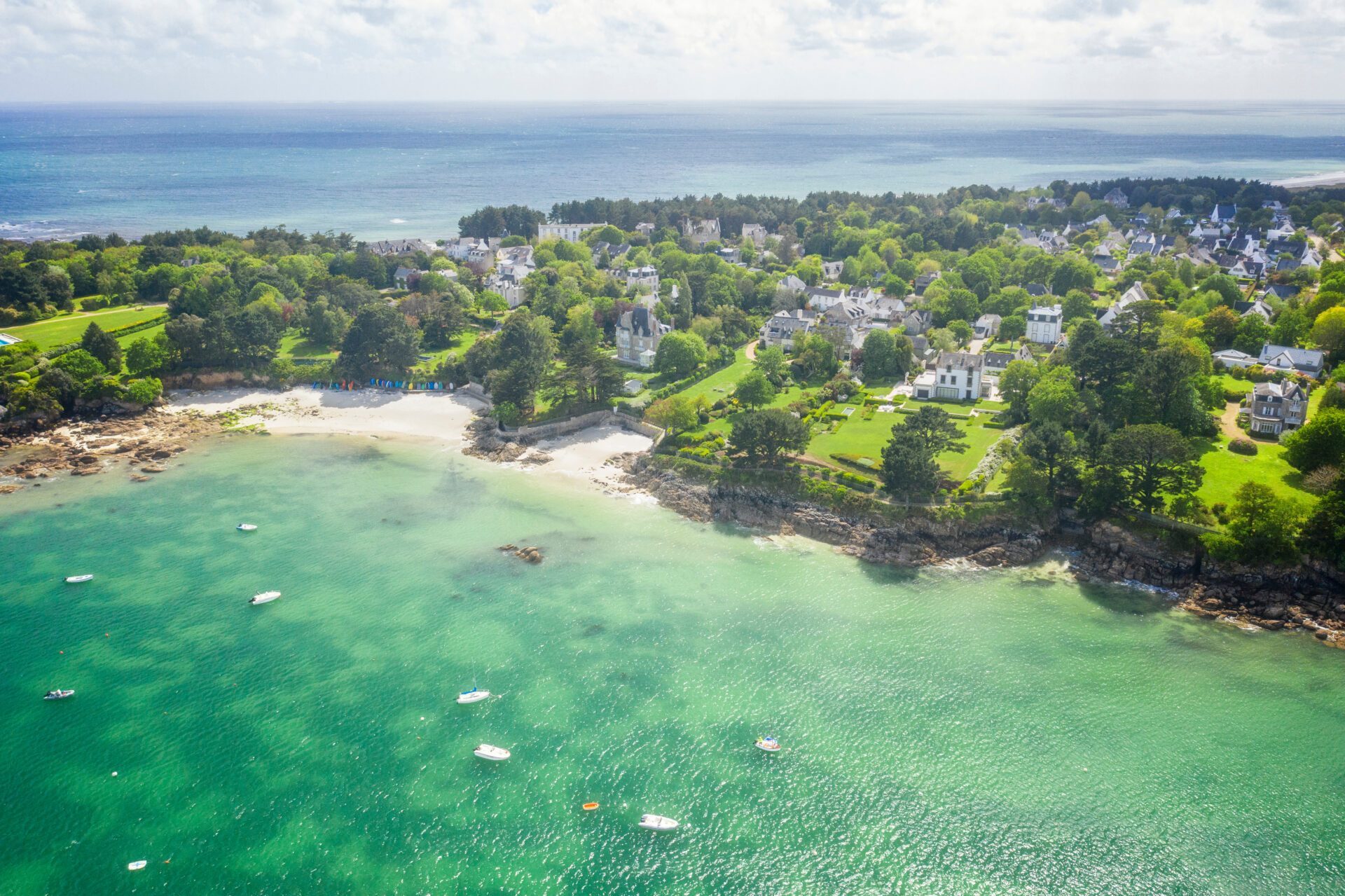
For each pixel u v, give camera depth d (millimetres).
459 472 178500
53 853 86562
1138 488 139500
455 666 115000
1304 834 87875
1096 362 177875
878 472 158500
